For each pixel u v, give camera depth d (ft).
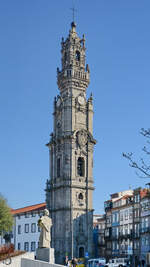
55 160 387.75
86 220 364.99
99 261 294.87
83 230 360.89
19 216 419.95
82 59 408.05
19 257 131.13
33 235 396.78
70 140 376.89
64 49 413.59
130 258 349.00
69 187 365.20
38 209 401.29
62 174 374.43
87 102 397.39
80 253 355.36
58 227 361.30
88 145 384.88
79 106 391.65
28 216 408.26
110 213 416.87
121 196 442.50
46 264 93.61
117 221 396.98
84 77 401.29
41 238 121.70
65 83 398.42
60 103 396.98
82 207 366.22
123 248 373.20
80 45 411.54
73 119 385.29
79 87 398.21
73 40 409.28
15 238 417.28
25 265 109.09
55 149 391.24
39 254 119.65
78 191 368.27
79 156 378.94
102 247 445.37
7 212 308.19
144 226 337.31
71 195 363.15
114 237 397.19
